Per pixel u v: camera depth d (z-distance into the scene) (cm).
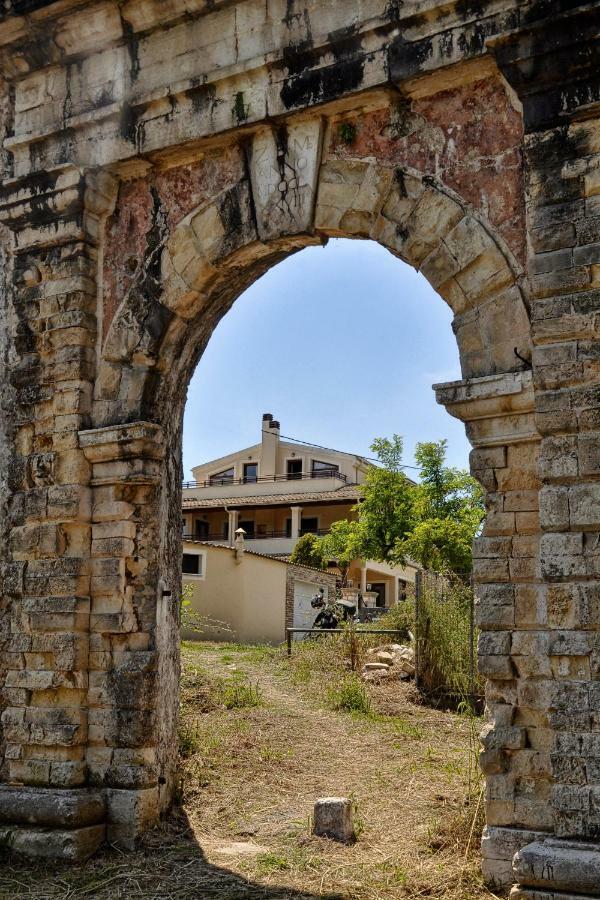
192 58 977
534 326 753
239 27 951
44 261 1041
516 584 764
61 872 845
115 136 1008
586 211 748
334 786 1059
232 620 3014
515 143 816
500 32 796
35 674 965
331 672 1705
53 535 982
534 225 765
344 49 886
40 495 1001
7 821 920
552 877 649
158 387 1000
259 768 1118
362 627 1930
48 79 1071
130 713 927
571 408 729
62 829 888
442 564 2542
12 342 1069
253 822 950
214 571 3041
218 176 975
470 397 794
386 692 1524
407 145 870
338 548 3506
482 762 748
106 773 927
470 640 1490
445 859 805
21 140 1060
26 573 998
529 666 746
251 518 4600
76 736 935
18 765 957
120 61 1019
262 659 1919
